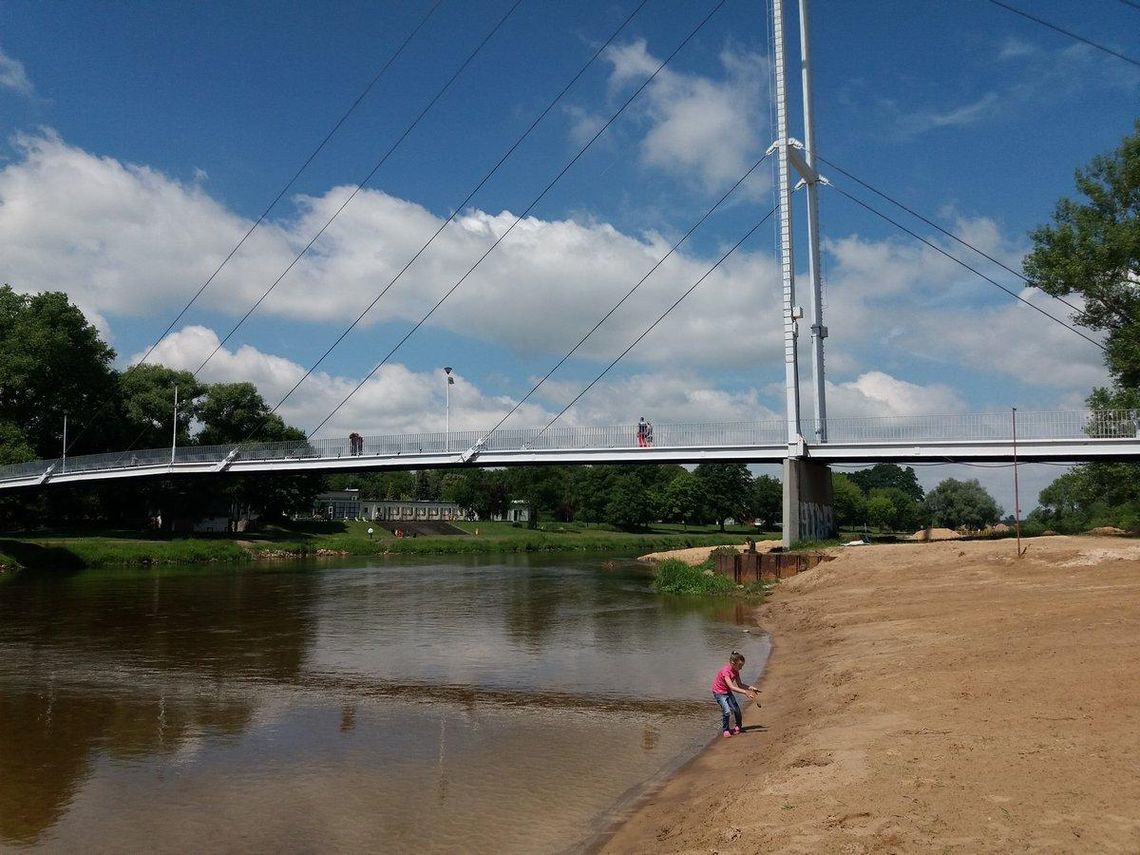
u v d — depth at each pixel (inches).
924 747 462.3
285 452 2874.0
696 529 6250.0
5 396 3235.7
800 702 713.6
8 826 474.0
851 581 1592.0
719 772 534.9
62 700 815.1
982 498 4168.3
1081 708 504.1
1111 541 1528.1
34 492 3233.3
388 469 2787.9
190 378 4033.0
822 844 343.3
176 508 3863.2
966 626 917.8
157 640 1214.3
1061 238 1993.1
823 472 2340.1
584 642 1170.0
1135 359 1892.2
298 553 3540.8
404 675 935.0
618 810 482.0
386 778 555.5
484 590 2011.6
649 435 2341.3
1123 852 302.7
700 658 1027.3
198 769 580.7
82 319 3403.1
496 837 446.0
